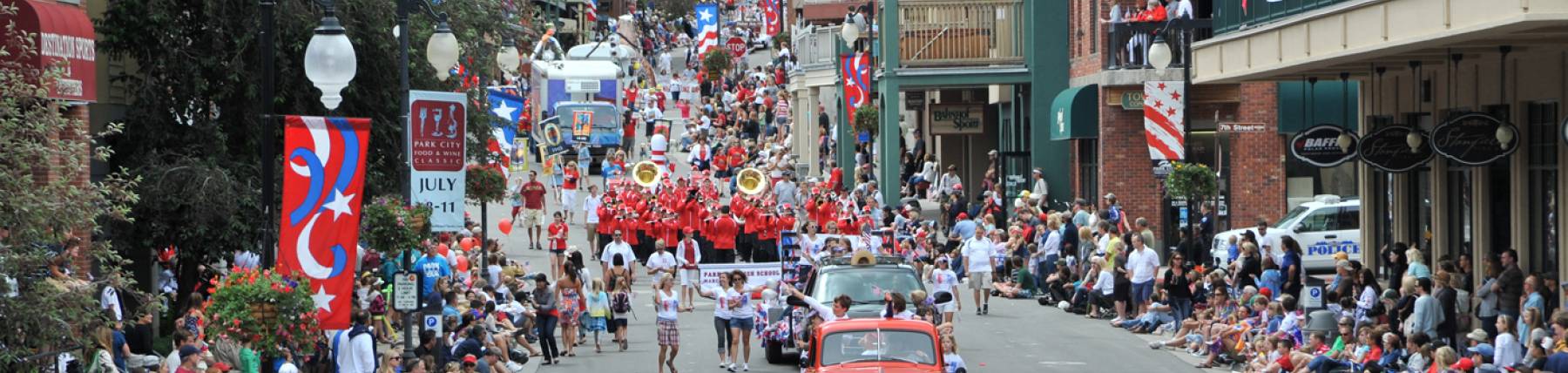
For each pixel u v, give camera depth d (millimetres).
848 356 21875
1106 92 44875
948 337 24812
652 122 86312
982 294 40031
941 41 49812
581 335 33312
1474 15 22469
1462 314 25938
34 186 15422
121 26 29891
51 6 23578
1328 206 40031
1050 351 30312
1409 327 26016
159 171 29156
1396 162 29719
